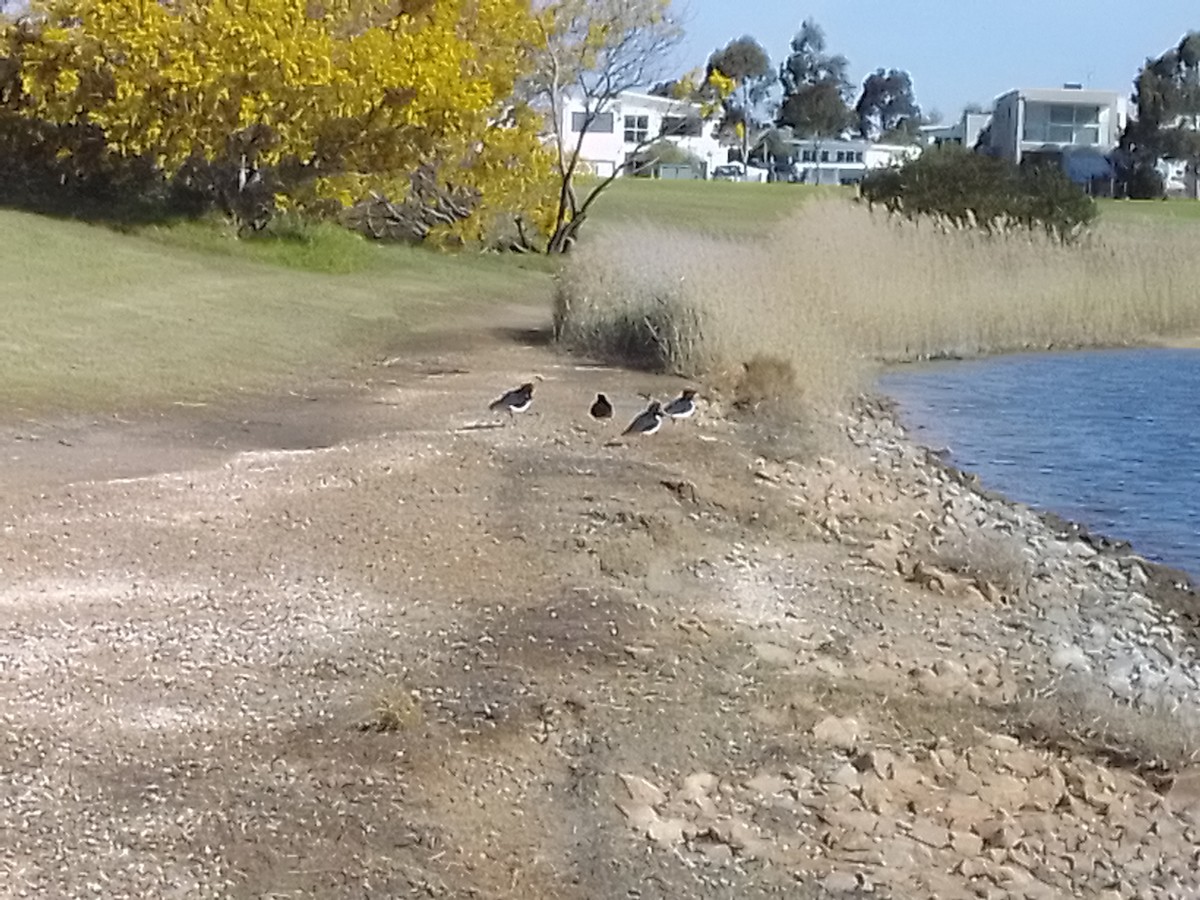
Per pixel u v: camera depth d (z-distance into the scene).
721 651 9.77
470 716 8.27
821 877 6.76
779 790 7.68
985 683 9.80
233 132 33.75
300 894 6.18
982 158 36.97
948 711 9.14
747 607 10.95
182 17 33.59
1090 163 82.38
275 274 32.16
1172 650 11.19
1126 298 30.39
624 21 42.81
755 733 8.41
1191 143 81.19
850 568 12.48
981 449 19.09
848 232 29.58
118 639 9.20
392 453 15.13
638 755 7.92
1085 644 11.11
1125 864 7.27
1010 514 15.56
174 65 32.72
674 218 54.44
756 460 16.70
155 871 6.32
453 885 6.34
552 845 6.80
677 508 13.75
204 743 7.70
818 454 17.59
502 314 29.88
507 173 41.25
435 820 6.95
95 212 35.50
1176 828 7.76
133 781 7.20
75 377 18.47
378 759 7.60
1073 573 13.30
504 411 18.16
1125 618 11.95
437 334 26.11
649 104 75.75
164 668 8.74
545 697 8.61
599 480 14.55
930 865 7.00
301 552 11.32
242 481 13.50
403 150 36.19
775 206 61.91
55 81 33.72
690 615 10.52
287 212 36.69
